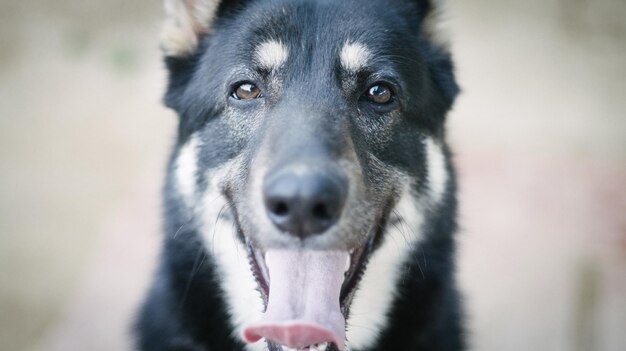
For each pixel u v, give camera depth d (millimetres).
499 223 769
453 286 480
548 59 1212
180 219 453
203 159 440
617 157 936
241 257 429
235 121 429
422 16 481
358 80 423
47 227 864
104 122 1051
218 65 445
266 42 428
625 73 1172
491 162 909
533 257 722
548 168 893
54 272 798
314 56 421
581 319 660
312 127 382
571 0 1295
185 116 463
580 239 739
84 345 631
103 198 906
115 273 728
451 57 493
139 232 789
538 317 655
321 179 352
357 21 434
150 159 964
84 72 1159
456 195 482
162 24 491
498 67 1187
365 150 414
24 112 1071
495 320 650
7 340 710
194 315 445
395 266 439
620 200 797
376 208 410
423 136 451
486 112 1071
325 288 394
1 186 928
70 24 1245
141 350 462
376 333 445
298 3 437
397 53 439
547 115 1061
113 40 1216
